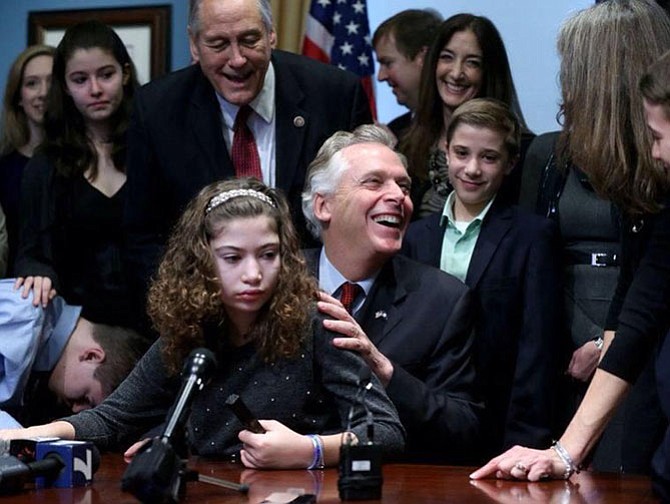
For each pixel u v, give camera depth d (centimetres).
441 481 236
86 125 389
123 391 269
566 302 333
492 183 334
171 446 192
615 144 271
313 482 229
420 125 374
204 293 252
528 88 463
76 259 384
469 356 298
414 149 372
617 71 274
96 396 355
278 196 260
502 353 323
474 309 317
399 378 270
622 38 276
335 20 484
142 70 505
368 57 482
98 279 381
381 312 297
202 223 253
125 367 353
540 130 461
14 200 428
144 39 505
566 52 285
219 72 334
